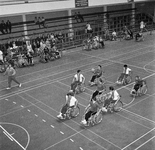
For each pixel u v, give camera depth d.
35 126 10.96
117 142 9.45
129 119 11.22
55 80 16.86
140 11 38.69
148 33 33.41
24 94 14.70
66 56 23.38
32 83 16.50
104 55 22.94
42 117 11.76
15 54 21.34
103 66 19.42
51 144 9.54
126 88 14.83
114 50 24.72
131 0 30.25
